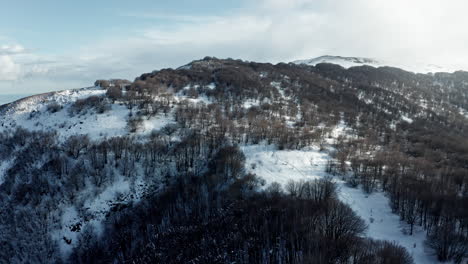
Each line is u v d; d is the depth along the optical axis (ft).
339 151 347.36
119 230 250.57
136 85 536.83
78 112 415.23
